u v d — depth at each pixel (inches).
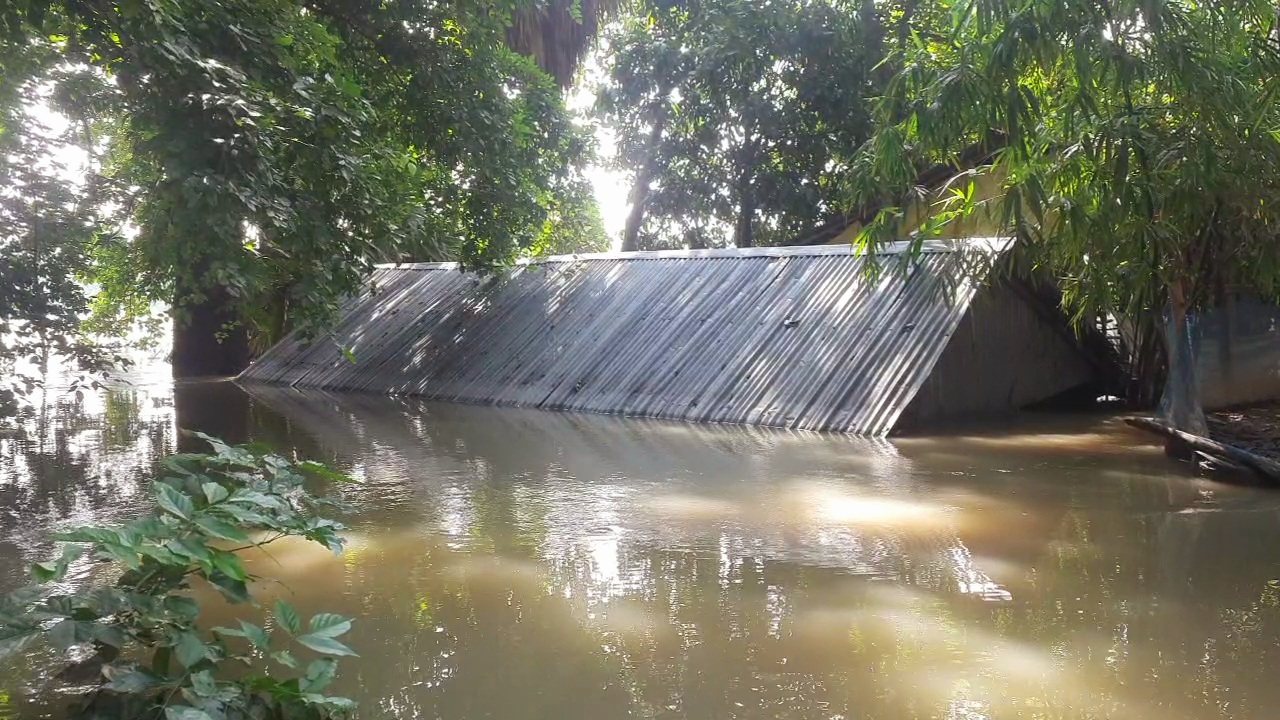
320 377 571.2
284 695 113.3
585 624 160.7
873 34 637.3
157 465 306.3
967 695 133.0
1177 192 252.7
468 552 202.5
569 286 533.0
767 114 669.9
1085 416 404.5
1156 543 208.4
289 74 246.7
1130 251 281.1
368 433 376.2
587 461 308.7
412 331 569.6
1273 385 370.0
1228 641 152.3
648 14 705.0
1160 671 140.7
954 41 259.1
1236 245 297.1
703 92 683.4
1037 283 393.1
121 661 123.6
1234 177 250.8
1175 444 307.6
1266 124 258.7
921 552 201.8
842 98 646.5
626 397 431.8
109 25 219.1
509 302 546.3
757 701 131.2
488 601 172.1
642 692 134.3
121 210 301.7
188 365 672.4
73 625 115.0
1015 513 235.3
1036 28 226.1
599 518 230.8
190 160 216.1
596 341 479.5
